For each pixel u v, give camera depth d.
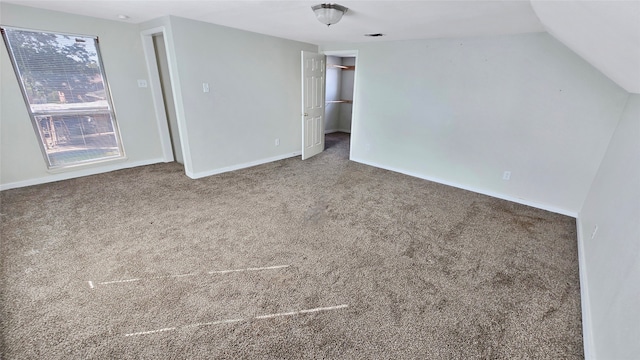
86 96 3.53
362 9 2.24
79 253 2.16
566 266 2.18
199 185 3.56
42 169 3.40
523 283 1.98
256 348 1.46
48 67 3.19
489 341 1.53
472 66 3.30
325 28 3.17
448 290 1.90
